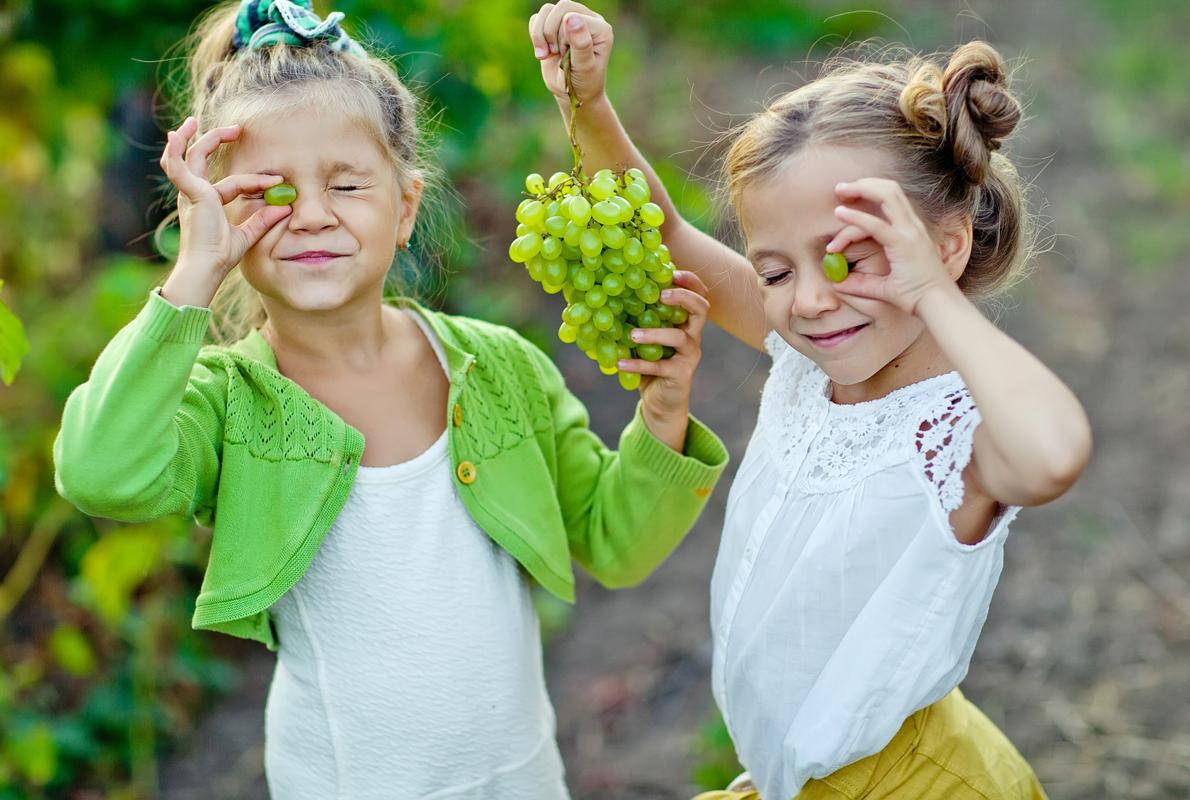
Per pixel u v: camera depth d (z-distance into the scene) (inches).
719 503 229.3
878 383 92.7
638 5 423.5
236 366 97.3
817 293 84.9
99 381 87.9
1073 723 172.2
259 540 95.6
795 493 93.3
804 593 90.4
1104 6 472.7
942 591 86.1
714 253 108.2
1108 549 210.8
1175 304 290.0
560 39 98.0
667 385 102.5
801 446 94.5
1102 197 341.1
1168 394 255.4
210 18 143.9
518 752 105.4
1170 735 168.2
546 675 190.1
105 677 176.7
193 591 189.5
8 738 157.3
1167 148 364.2
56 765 163.3
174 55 177.2
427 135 124.4
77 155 213.3
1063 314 290.4
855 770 93.5
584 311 94.7
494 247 266.1
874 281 81.7
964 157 87.2
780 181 85.6
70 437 87.7
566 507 113.3
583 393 255.4
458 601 100.7
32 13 175.0
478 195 267.3
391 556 99.1
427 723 101.3
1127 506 221.8
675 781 165.9
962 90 87.4
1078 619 194.2
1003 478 79.3
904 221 78.7
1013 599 200.2
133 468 87.4
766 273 88.7
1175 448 237.8
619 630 199.2
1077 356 272.8
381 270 96.8
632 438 107.5
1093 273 306.8
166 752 175.2
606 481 111.1
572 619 202.5
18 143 195.3
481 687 102.1
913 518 86.4
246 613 94.6
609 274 93.6
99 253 226.7
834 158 85.0
